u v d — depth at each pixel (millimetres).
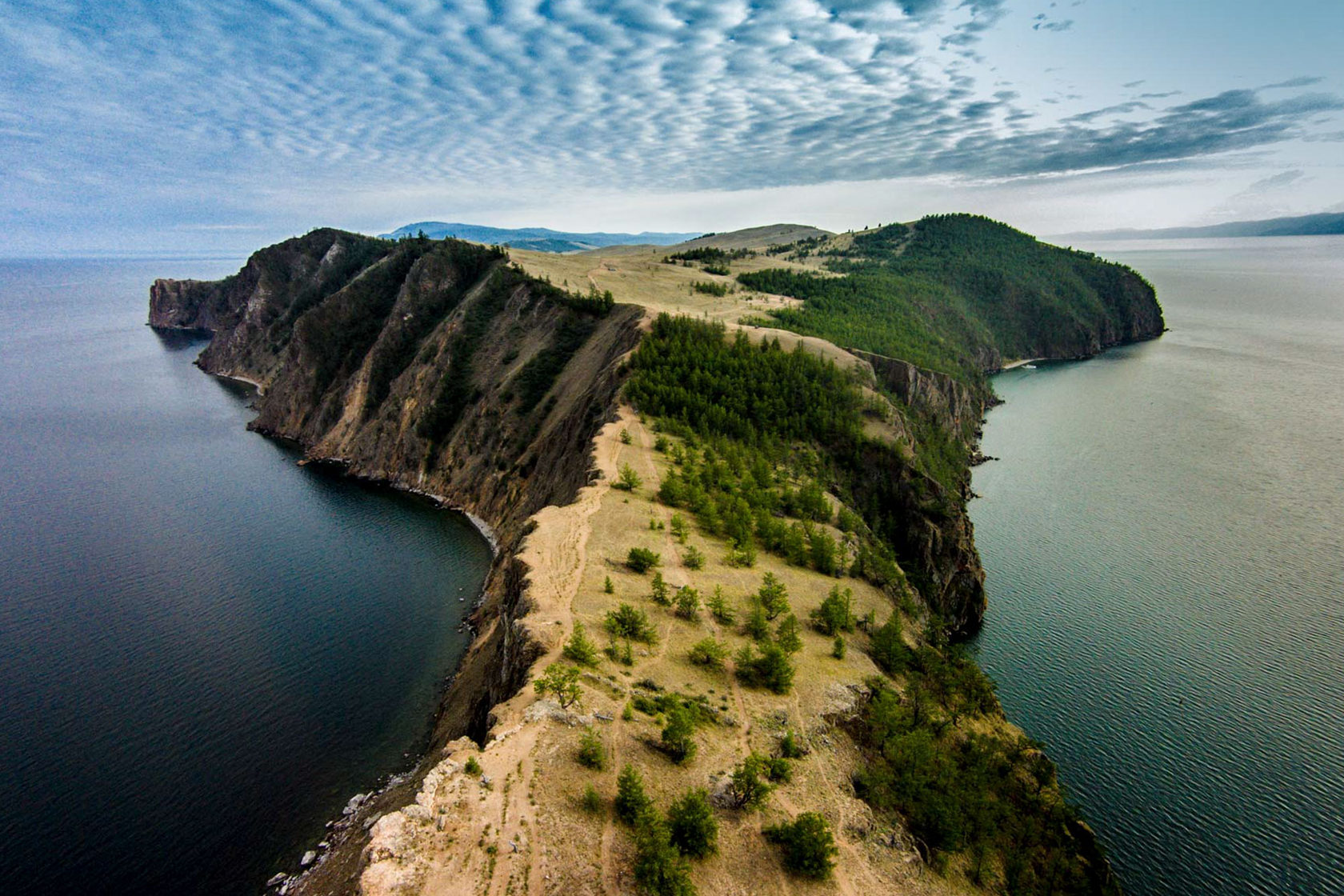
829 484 103875
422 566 103062
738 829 37219
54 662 76688
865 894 35844
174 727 66750
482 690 59281
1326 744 68125
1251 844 57656
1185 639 85875
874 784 44688
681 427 103688
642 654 50750
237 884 51031
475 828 32812
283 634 83562
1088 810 61031
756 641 56875
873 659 62344
